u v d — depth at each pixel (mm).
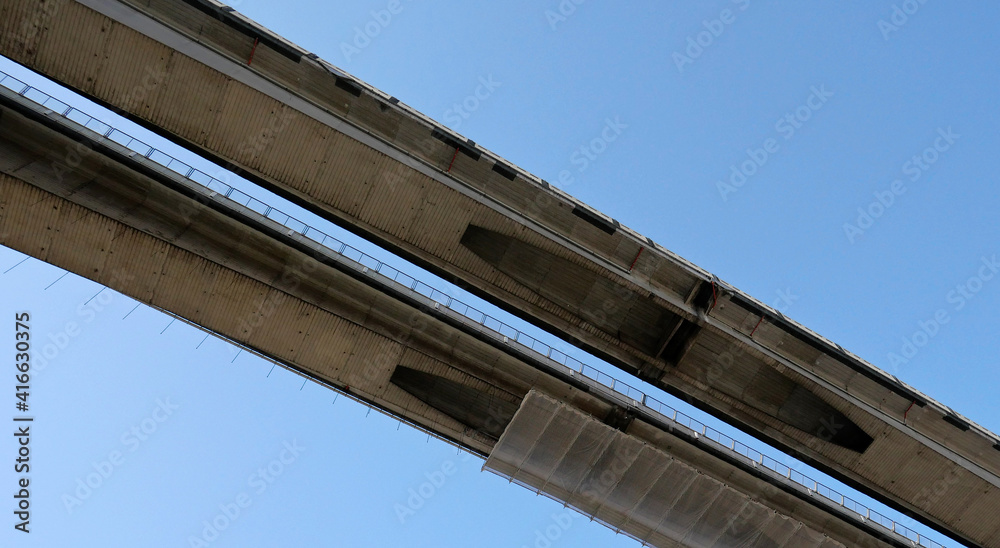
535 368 35000
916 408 38656
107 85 31625
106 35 30516
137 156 31609
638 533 35406
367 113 33969
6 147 30312
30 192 29719
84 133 30859
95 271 31656
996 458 39281
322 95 33562
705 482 34562
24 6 29703
